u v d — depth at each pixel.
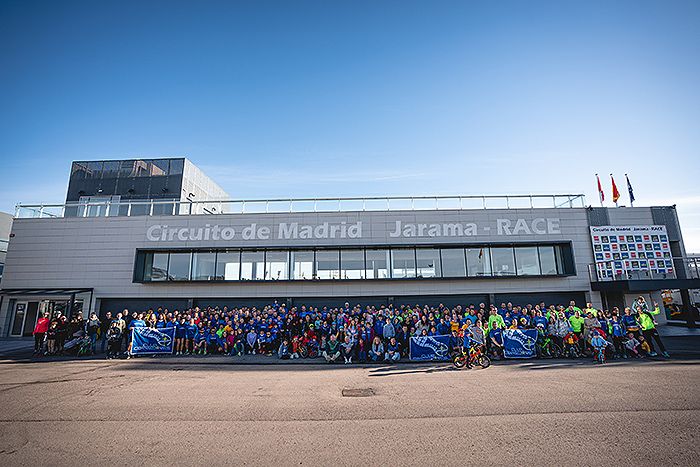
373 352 14.71
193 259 22.45
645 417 6.87
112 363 14.44
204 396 9.12
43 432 6.62
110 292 22.11
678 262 22.23
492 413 7.38
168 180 29.08
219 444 6.03
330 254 22.16
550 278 21.55
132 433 6.55
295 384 10.47
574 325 14.73
